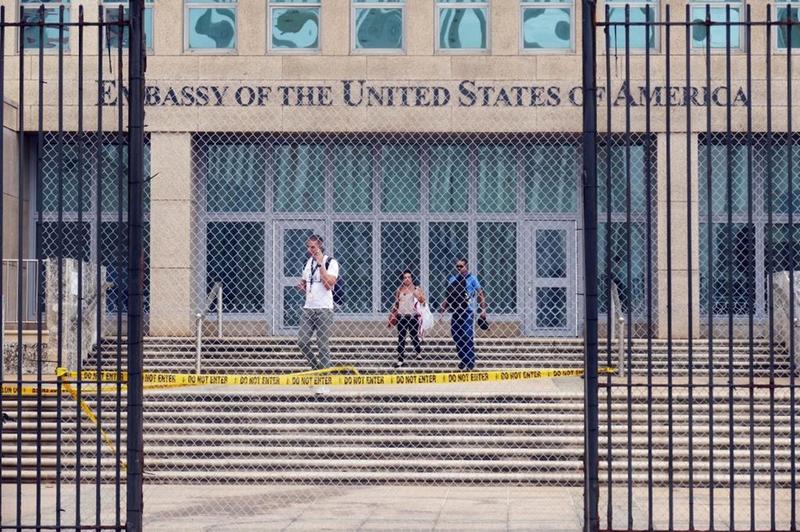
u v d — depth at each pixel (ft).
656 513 35.78
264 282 72.02
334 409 48.08
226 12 71.15
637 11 68.80
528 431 46.44
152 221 68.54
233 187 72.33
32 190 70.44
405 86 69.15
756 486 41.39
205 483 42.91
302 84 69.15
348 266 72.64
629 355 27.99
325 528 33.55
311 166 72.79
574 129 68.90
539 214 72.69
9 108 67.56
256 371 59.98
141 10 27.68
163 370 60.13
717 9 68.90
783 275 59.67
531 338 67.05
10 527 27.12
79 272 27.48
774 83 68.33
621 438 45.27
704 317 69.21
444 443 45.62
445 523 34.50
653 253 68.59
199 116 68.90
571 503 38.60
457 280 58.59
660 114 67.56
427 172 73.15
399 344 59.11
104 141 69.97
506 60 69.92
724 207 69.97
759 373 57.77
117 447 27.17
